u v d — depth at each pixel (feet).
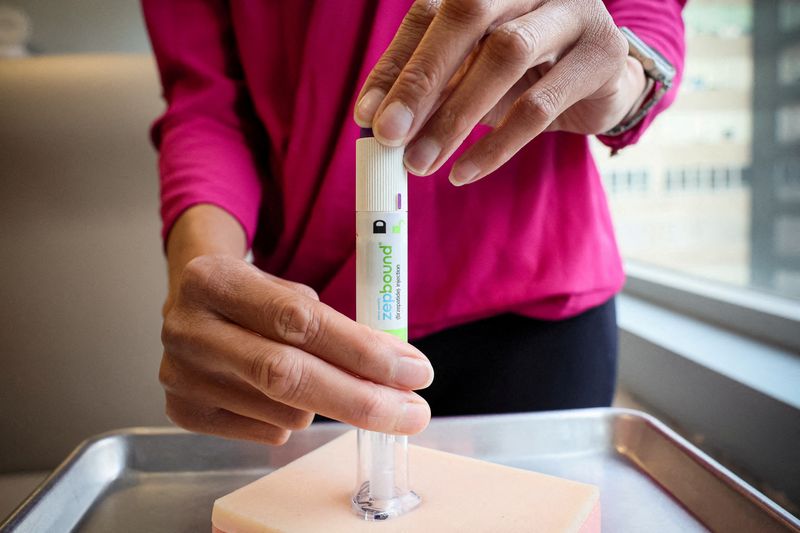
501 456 1.83
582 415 1.88
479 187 2.08
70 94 3.60
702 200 4.24
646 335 3.51
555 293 2.08
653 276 4.63
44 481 1.54
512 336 2.20
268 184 2.38
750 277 3.86
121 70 3.64
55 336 3.62
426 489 1.49
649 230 4.94
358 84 1.96
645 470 1.73
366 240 1.34
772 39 3.53
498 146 1.30
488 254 2.08
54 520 1.48
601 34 1.30
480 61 1.20
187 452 1.79
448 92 1.34
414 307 2.13
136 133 3.64
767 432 2.47
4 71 3.58
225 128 2.28
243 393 1.35
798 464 2.30
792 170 3.45
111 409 3.68
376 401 1.19
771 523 1.34
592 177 2.23
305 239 2.15
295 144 2.11
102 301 3.65
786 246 3.54
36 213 3.59
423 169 1.30
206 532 1.49
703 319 3.87
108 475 1.73
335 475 1.56
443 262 2.10
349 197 2.08
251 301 1.23
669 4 2.07
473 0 1.13
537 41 1.17
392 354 1.21
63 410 3.64
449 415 2.31
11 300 3.58
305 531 1.31
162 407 3.71
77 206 3.61
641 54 1.72
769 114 3.59
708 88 4.10
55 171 3.59
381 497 1.39
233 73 2.43
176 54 2.38
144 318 3.68
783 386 2.54
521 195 2.10
